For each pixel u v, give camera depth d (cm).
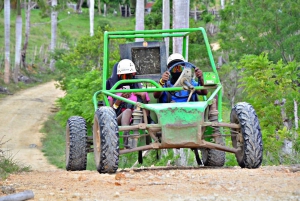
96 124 1240
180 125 1173
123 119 1257
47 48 9888
